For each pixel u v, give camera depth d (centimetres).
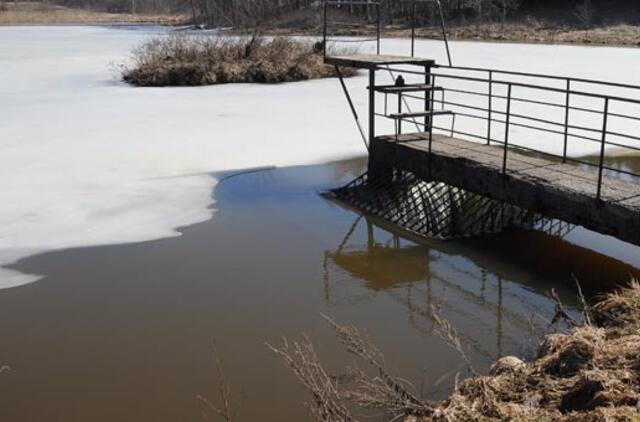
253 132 1409
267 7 4488
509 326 562
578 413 334
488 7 4997
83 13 10862
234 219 865
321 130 1420
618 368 373
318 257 734
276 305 611
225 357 517
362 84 2244
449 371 485
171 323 577
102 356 523
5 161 1154
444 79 2178
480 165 746
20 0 13525
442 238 796
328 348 527
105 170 1098
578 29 4247
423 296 632
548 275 678
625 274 671
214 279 671
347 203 934
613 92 1800
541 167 733
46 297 634
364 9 4816
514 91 1886
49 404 459
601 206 605
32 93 2036
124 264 714
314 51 2756
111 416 442
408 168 861
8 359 521
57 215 872
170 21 7950
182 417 439
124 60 2933
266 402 452
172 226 837
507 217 827
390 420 396
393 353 516
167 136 1372
